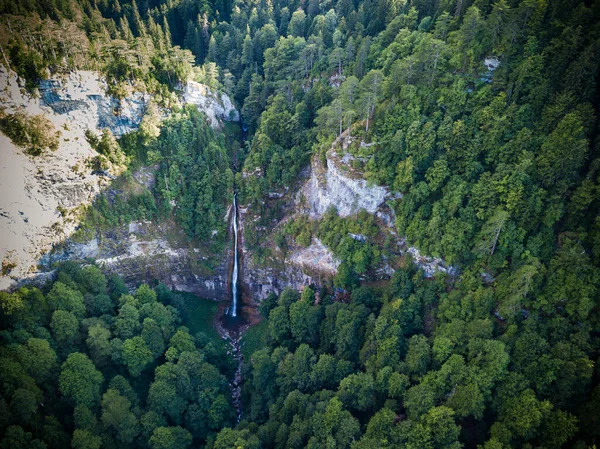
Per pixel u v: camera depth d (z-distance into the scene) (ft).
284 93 437.58
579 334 228.43
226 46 558.15
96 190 347.15
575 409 216.95
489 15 314.76
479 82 309.63
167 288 363.56
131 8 566.36
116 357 281.54
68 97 345.92
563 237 256.11
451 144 294.87
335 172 342.64
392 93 338.13
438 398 239.71
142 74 383.86
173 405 277.23
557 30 289.94
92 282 311.88
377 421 231.91
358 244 326.65
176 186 385.29
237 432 262.06
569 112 262.06
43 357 250.98
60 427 243.40
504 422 219.00
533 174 262.67
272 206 402.52
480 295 260.62
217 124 463.01
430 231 290.97
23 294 273.33
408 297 292.40
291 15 590.55
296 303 327.26
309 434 249.96
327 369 279.08
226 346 362.12
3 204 303.68
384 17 445.37
